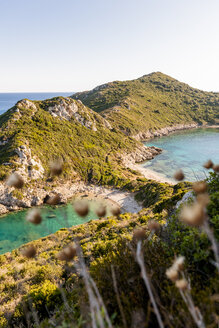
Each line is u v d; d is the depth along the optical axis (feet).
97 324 6.31
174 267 4.84
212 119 419.13
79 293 10.12
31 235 90.43
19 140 145.18
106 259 11.61
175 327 6.12
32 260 34.65
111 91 478.59
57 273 24.54
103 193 137.90
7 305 20.65
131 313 6.71
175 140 300.81
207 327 5.38
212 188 11.74
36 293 19.57
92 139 202.18
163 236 12.57
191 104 469.16
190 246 8.92
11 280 28.55
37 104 202.39
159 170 182.70
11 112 181.06
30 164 132.98
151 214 45.47
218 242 7.99
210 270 8.08
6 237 91.25
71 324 7.57
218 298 6.14
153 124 351.25
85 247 27.81
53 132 178.40
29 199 118.83
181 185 98.63
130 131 296.71
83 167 161.48
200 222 3.58
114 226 39.81
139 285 8.02
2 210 110.83
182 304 6.40
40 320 16.46
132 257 9.53
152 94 482.69
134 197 128.57
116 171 166.71
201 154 220.43
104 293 8.31
